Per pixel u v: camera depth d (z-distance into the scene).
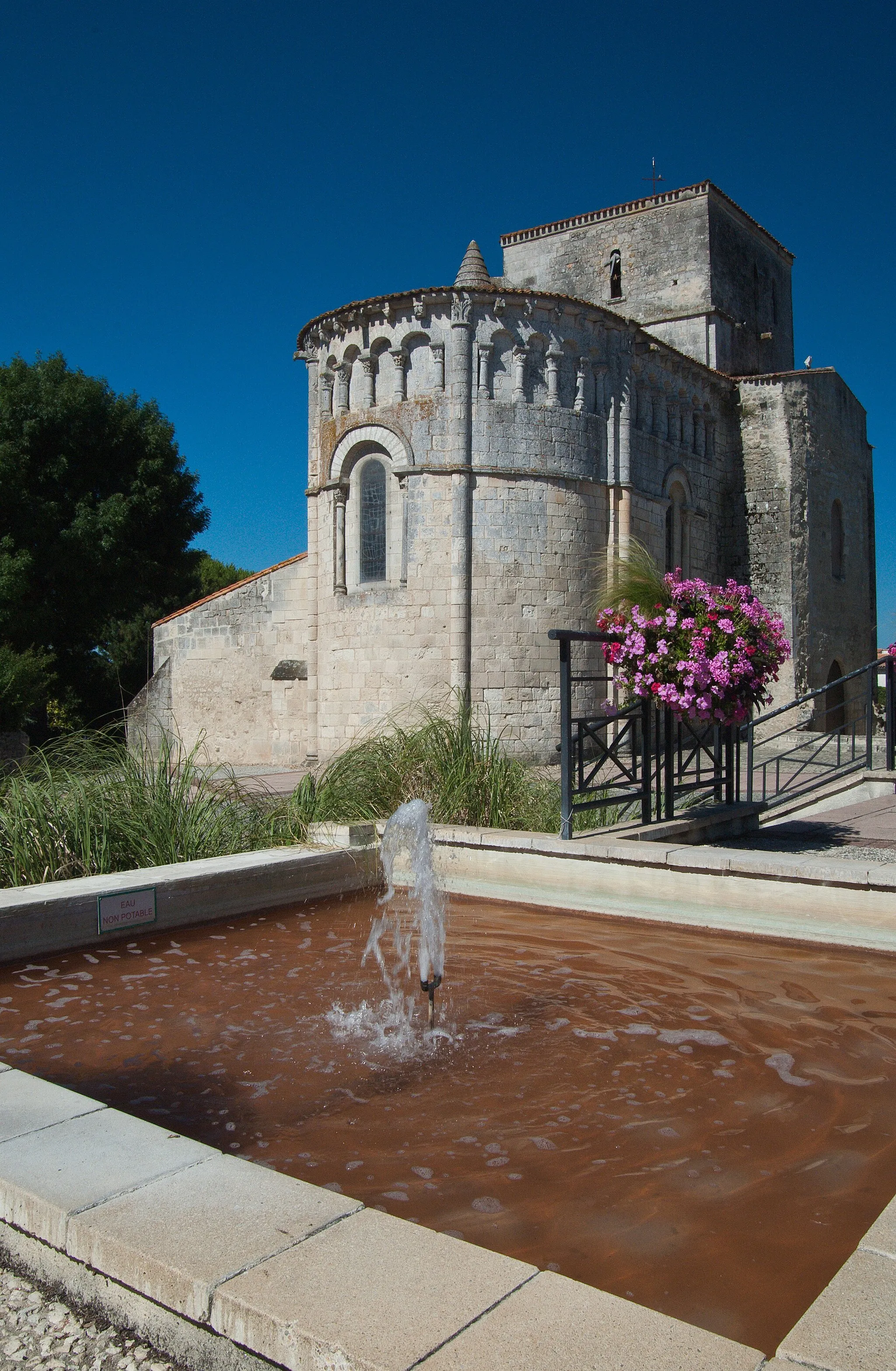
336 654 22.28
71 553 31.47
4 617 29.50
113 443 33.34
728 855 6.75
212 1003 5.39
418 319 21.05
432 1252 2.45
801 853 8.27
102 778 8.55
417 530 20.97
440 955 6.30
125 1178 2.87
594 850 7.36
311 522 23.30
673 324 30.06
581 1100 4.07
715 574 27.78
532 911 7.62
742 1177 3.39
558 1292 2.27
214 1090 4.21
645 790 8.67
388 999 5.46
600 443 22.16
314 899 7.91
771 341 32.41
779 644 8.92
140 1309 2.48
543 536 21.19
